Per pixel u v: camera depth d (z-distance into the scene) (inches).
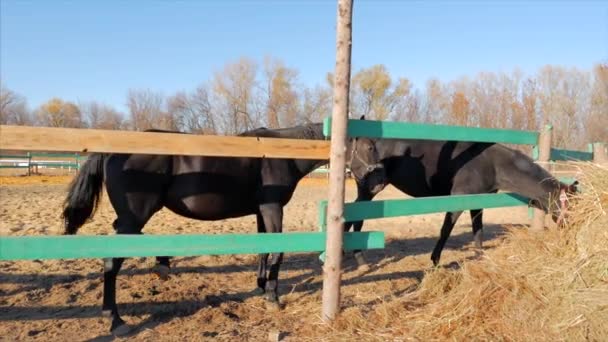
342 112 146.9
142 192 154.1
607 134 1115.9
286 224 360.2
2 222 309.9
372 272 233.6
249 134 186.4
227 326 154.5
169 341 141.1
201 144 137.0
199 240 139.8
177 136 134.2
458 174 238.1
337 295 153.5
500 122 1318.9
